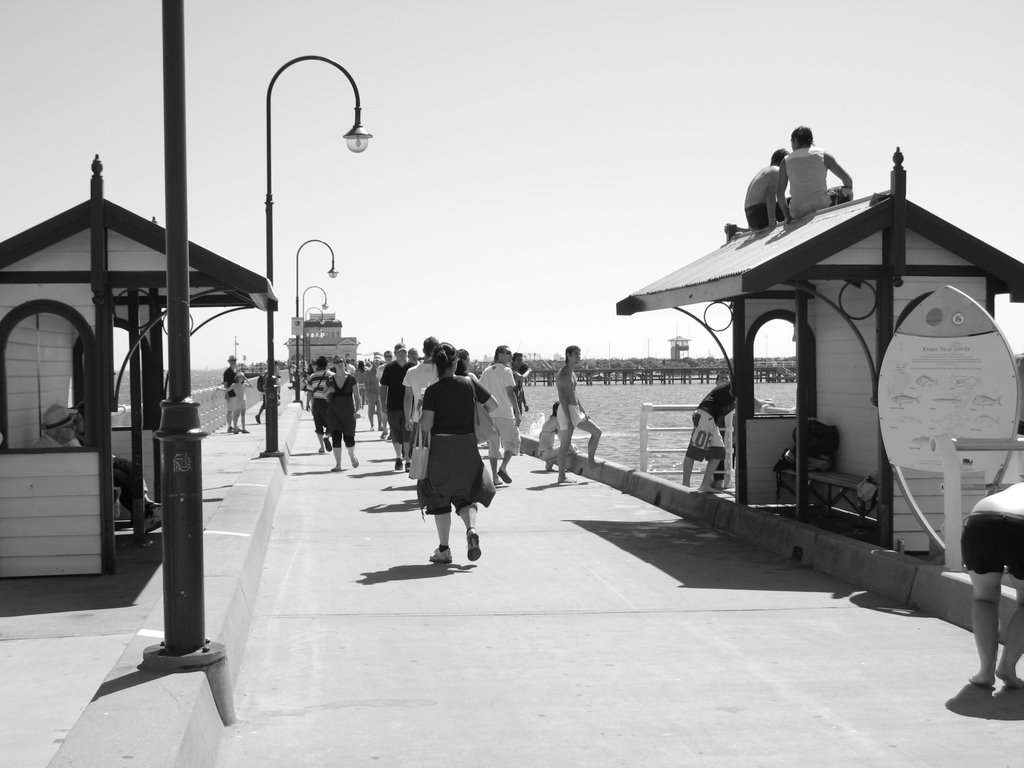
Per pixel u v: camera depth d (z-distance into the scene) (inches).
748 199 516.1
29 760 193.2
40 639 273.7
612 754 202.2
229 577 300.2
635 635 292.0
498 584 359.6
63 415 374.0
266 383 733.3
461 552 421.4
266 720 221.0
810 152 456.1
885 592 338.6
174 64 212.5
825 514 471.5
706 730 215.5
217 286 386.9
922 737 210.7
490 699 236.1
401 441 736.3
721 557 409.4
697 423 534.6
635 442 1169.4
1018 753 201.9
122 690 194.4
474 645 281.9
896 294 380.5
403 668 260.7
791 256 372.2
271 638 289.7
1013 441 314.5
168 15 211.8
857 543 370.6
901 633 292.7
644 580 366.3
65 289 352.8
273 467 625.3
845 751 203.3
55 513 351.6
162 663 207.9
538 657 270.4
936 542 337.7
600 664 263.7
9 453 349.4
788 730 215.2
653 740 209.8
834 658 267.9
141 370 478.3
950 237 377.1
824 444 472.7
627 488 606.2
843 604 329.1
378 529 478.0
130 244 357.1
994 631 240.2
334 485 649.0
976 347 335.3
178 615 211.8
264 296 440.1
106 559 353.7
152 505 456.1
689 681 249.1
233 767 194.5
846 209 412.2
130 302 470.6
